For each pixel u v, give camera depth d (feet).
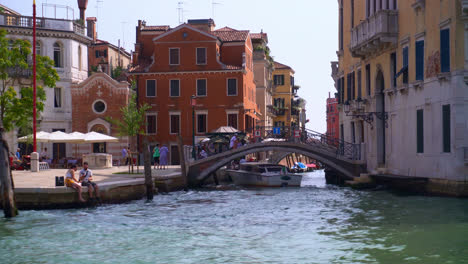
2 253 44.47
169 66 152.46
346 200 78.59
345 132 117.29
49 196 66.33
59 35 144.36
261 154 179.11
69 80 146.10
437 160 73.31
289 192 95.76
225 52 158.92
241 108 150.61
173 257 42.55
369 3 97.86
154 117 152.87
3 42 111.86
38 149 140.15
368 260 40.14
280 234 51.52
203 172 109.81
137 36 172.35
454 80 68.49
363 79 103.65
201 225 57.57
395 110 88.22
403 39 83.92
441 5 71.51
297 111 267.59
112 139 124.47
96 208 69.56
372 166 98.02
